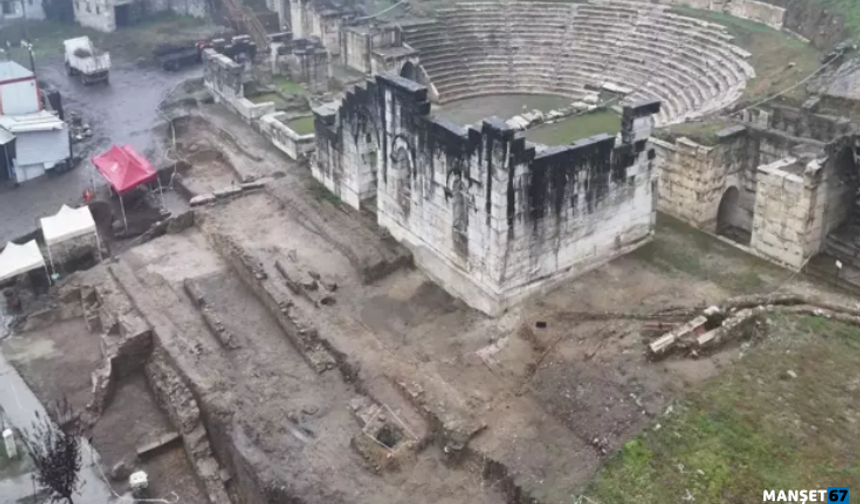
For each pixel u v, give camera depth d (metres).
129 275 39.62
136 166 47.91
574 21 63.81
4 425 32.66
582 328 31.44
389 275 37.53
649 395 27.27
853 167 35.72
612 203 34.91
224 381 31.61
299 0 68.50
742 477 23.89
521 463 25.58
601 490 24.00
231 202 45.38
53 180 52.25
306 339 32.94
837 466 24.11
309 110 55.72
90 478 29.97
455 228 34.50
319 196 44.59
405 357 31.70
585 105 54.34
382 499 25.80
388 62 59.03
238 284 38.59
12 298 40.19
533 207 32.22
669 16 60.84
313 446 28.16
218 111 59.12
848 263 34.91
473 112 57.16
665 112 52.22
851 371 28.02
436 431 27.70
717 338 29.52
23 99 54.94
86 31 78.88
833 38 50.84
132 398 33.75
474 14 65.44
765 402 26.62
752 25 57.53
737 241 39.59
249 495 27.91
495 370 30.03
